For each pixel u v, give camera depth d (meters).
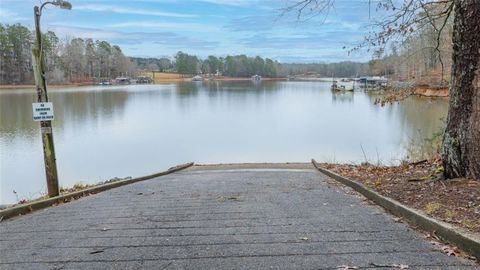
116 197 6.48
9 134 23.28
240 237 3.52
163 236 3.64
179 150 19.34
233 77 155.88
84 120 31.23
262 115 34.12
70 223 4.36
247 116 33.47
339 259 2.87
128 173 14.77
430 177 5.30
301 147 19.20
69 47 102.19
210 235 3.62
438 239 3.26
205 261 2.94
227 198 5.76
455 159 4.82
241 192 6.38
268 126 27.12
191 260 2.97
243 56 156.00
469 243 2.90
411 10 7.15
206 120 31.06
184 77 155.88
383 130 23.52
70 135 23.94
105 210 5.11
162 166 15.98
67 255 3.19
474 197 4.00
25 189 12.24
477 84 4.55
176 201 5.67
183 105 45.03
